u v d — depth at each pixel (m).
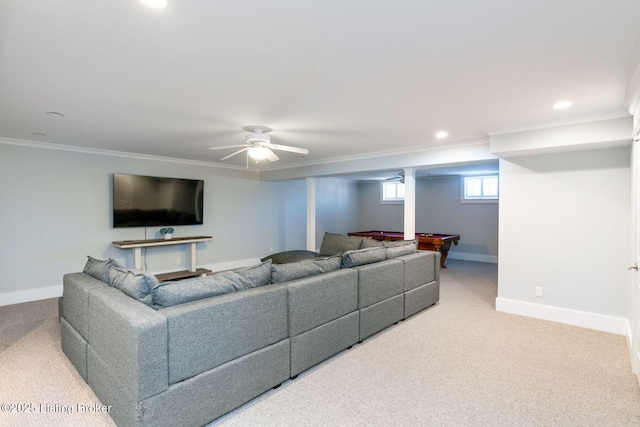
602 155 3.38
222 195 6.65
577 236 3.51
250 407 2.14
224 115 3.16
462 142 4.36
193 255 5.90
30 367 2.64
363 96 2.65
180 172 6.02
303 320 2.51
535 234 3.76
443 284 5.38
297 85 2.42
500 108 2.95
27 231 4.48
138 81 2.34
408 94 2.61
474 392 2.29
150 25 1.62
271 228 7.56
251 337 2.16
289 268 2.62
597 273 3.41
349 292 2.94
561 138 3.32
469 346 3.03
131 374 1.69
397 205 8.98
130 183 5.25
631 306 2.80
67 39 1.75
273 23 1.60
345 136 4.09
